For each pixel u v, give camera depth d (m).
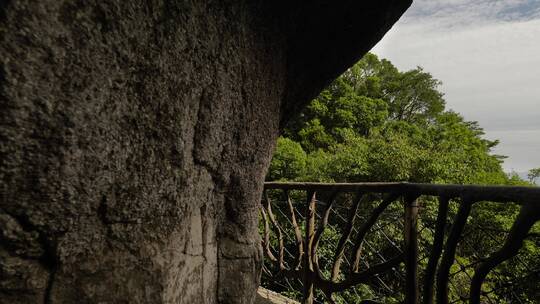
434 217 6.93
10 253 0.71
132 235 0.98
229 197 1.53
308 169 11.18
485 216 8.10
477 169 12.62
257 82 1.51
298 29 1.72
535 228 5.29
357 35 1.89
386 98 30.08
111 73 0.80
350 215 1.88
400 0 1.80
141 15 0.85
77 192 0.78
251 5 1.33
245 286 1.61
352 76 26.98
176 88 1.02
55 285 0.80
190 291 1.27
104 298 0.90
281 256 2.77
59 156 0.71
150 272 1.04
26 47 0.61
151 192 1.01
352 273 1.78
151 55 0.90
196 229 1.32
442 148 13.23
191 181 1.21
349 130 16.30
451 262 1.22
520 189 0.98
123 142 0.88
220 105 1.27
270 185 2.57
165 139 1.02
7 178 0.64
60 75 0.68
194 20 1.04
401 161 9.47
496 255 1.07
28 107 0.64
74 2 0.68
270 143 1.77
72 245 0.82
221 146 1.35
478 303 1.15
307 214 2.27
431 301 1.34
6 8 0.57
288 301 2.78
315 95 2.21
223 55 1.22
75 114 0.73
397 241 5.44
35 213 0.71
